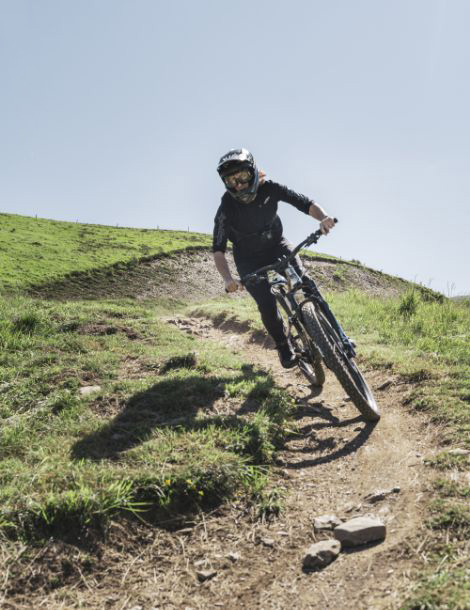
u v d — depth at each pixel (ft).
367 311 28.55
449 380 14.51
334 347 13.17
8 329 21.67
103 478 9.67
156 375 17.07
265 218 15.37
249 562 8.33
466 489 8.88
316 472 11.14
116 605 7.43
